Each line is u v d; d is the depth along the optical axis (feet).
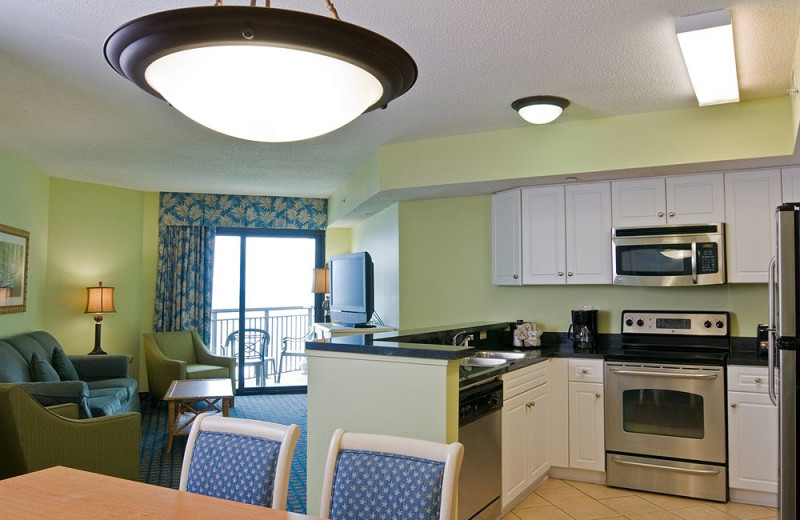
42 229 19.56
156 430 18.11
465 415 9.53
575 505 11.99
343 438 5.90
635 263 13.79
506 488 11.18
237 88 3.51
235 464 6.13
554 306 15.90
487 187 15.20
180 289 23.17
